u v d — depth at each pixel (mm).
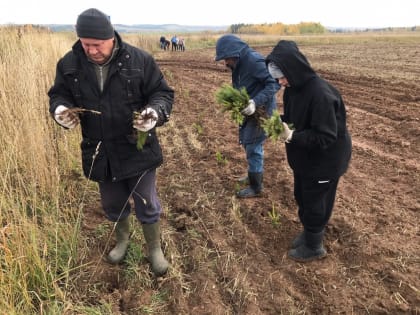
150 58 3033
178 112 9594
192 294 3395
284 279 3553
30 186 4102
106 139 3055
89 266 3580
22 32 9094
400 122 7965
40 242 3504
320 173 3268
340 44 40719
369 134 7406
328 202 3490
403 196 4918
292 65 3021
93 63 2865
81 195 4762
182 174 5719
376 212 4504
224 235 4188
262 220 4402
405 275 3492
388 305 3197
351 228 4148
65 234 3725
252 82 4367
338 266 3674
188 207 4715
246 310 3213
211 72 17500
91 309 3033
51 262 3414
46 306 3053
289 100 3324
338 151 3250
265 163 6055
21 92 4922
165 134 7688
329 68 17172
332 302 3264
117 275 3557
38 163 4281
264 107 4387
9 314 2652
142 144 2959
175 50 35969
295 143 3115
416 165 5832
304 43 42938
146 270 3580
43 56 7258
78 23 2625
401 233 4102
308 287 3439
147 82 3014
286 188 5133
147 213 3432
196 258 3785
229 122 8523
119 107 2959
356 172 5684
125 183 3410
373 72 15484
